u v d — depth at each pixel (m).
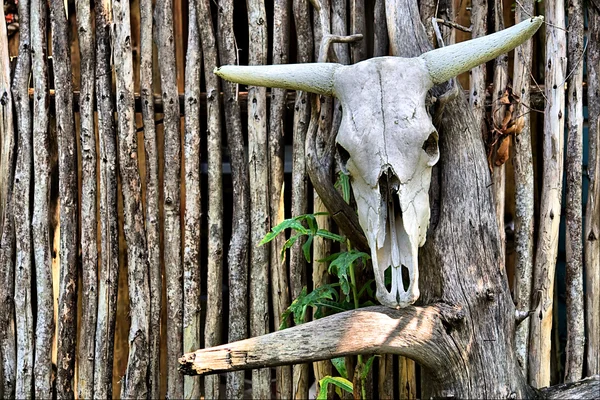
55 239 2.75
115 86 2.68
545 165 2.46
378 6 2.30
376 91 1.81
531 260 2.48
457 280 1.97
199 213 2.62
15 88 2.66
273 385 3.38
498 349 1.96
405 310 1.90
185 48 3.42
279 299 2.59
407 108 1.78
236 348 1.80
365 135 1.76
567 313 2.50
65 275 2.65
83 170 2.64
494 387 1.94
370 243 1.75
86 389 2.66
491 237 2.02
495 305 1.98
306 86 1.95
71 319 2.67
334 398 2.71
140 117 3.20
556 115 2.43
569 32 2.45
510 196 2.97
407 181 1.73
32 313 2.70
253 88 2.57
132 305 2.62
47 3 2.70
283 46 2.56
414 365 2.53
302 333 1.83
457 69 1.84
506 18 2.89
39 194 2.65
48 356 2.68
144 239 2.63
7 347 2.70
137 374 2.62
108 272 2.64
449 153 2.04
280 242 2.58
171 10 2.61
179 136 2.63
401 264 1.75
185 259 2.61
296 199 2.56
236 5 3.45
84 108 2.62
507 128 2.41
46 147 2.65
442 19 2.31
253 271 2.58
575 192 2.45
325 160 2.18
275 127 2.57
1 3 2.69
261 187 2.57
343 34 2.46
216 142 2.60
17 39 2.93
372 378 2.55
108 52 2.62
